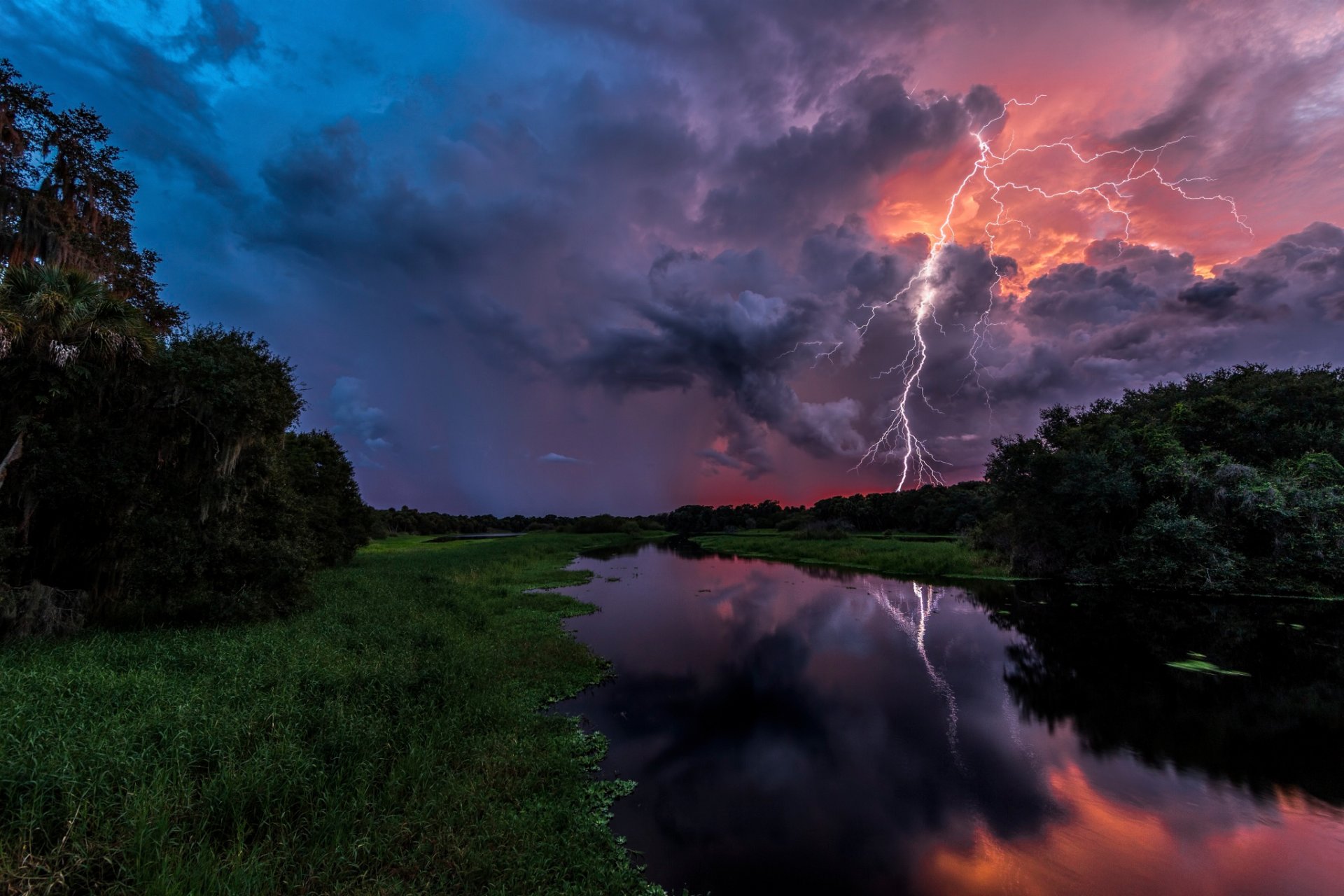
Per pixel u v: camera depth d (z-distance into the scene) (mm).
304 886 4723
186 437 14359
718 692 12695
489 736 8461
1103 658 15320
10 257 14672
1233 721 10938
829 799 8031
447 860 5340
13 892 3895
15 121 15859
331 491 28828
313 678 8859
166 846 4754
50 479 11797
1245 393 30359
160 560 13047
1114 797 8109
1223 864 6523
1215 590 24750
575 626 19484
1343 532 23016
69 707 6668
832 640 17531
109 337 12250
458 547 54625
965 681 13516
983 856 6688
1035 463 31031
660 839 6949
